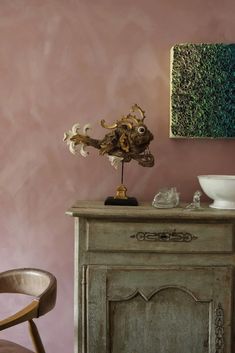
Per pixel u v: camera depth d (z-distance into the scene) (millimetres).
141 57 2291
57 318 2348
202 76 2219
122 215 1832
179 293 1888
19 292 1933
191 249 1867
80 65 2303
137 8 2291
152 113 2295
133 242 1869
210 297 1877
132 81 2297
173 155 2305
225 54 2211
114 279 1872
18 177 2338
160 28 2289
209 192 1990
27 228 2346
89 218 1868
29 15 2307
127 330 1894
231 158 2303
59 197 2336
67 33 2303
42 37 2303
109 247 1869
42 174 2332
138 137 2045
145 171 2314
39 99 2314
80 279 1881
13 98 2318
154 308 1889
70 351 2352
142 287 1876
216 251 1869
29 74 2311
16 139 2328
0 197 2346
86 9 2297
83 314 1884
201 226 1867
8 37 2309
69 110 2312
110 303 1885
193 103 2223
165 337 1896
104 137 2141
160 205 1993
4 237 2350
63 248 2346
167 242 1868
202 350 1897
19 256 2354
